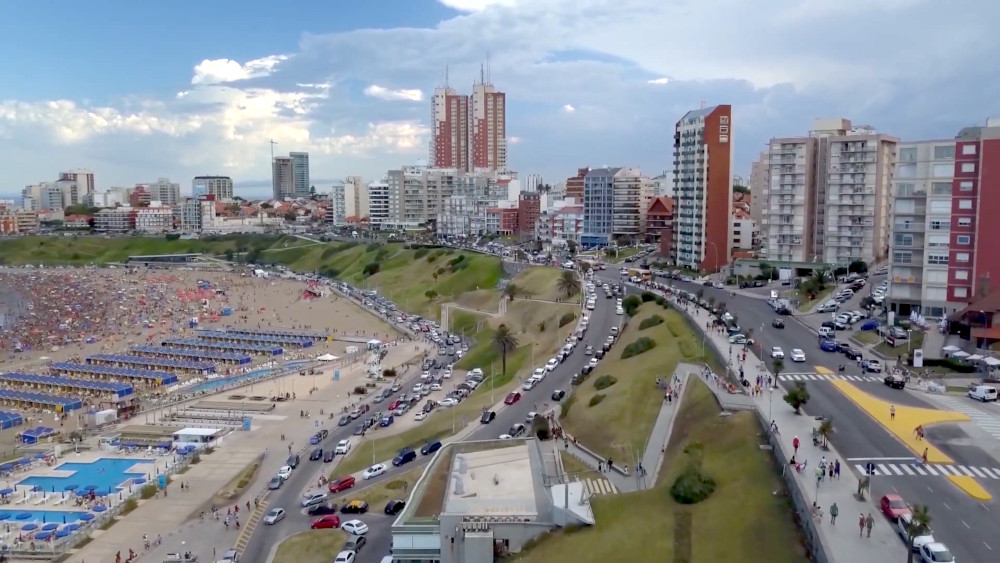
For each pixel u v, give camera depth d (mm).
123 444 154375
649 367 136625
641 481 96938
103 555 105250
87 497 127438
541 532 83188
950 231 160250
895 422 99625
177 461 142000
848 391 113938
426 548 82312
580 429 121312
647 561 75062
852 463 86062
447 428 134875
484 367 187250
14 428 170250
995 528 70688
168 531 110812
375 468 121812
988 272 157125
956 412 103875
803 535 74062
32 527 116938
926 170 162500
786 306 183125
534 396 148000
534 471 93688
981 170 155875
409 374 195625
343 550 95188
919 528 63000
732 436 98062
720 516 80312
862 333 156375
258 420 165250
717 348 140375
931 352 137125
